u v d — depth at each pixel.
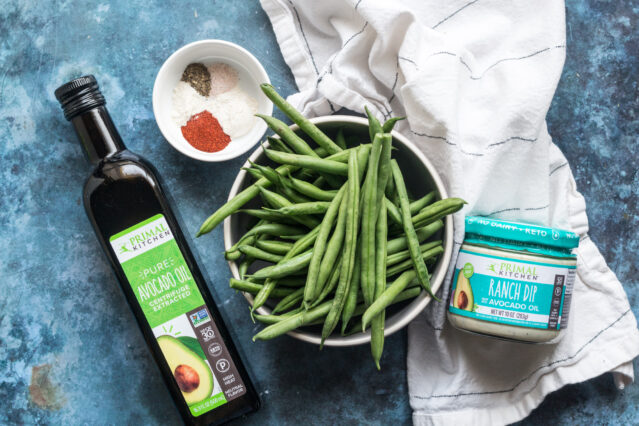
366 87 0.97
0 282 1.04
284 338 1.04
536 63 0.93
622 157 1.05
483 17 0.95
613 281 0.99
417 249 0.76
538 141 0.93
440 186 0.83
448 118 0.88
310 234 0.78
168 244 0.89
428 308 0.98
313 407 1.04
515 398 1.01
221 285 1.04
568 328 0.98
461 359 1.01
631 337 0.97
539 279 0.82
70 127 1.04
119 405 1.04
